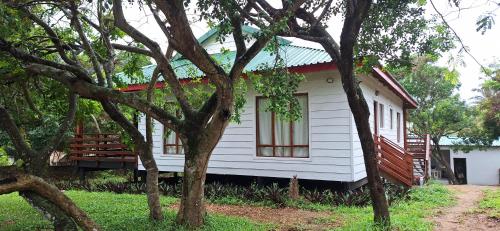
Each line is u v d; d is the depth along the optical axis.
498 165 23.02
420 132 22.91
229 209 8.70
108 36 7.07
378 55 6.58
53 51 7.13
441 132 22.77
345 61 6.15
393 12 6.26
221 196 9.89
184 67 10.78
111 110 6.79
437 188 11.80
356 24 5.94
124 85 7.63
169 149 12.77
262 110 11.05
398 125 17.20
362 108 6.39
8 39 6.35
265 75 6.31
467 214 8.12
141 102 6.18
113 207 8.54
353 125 9.92
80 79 6.09
